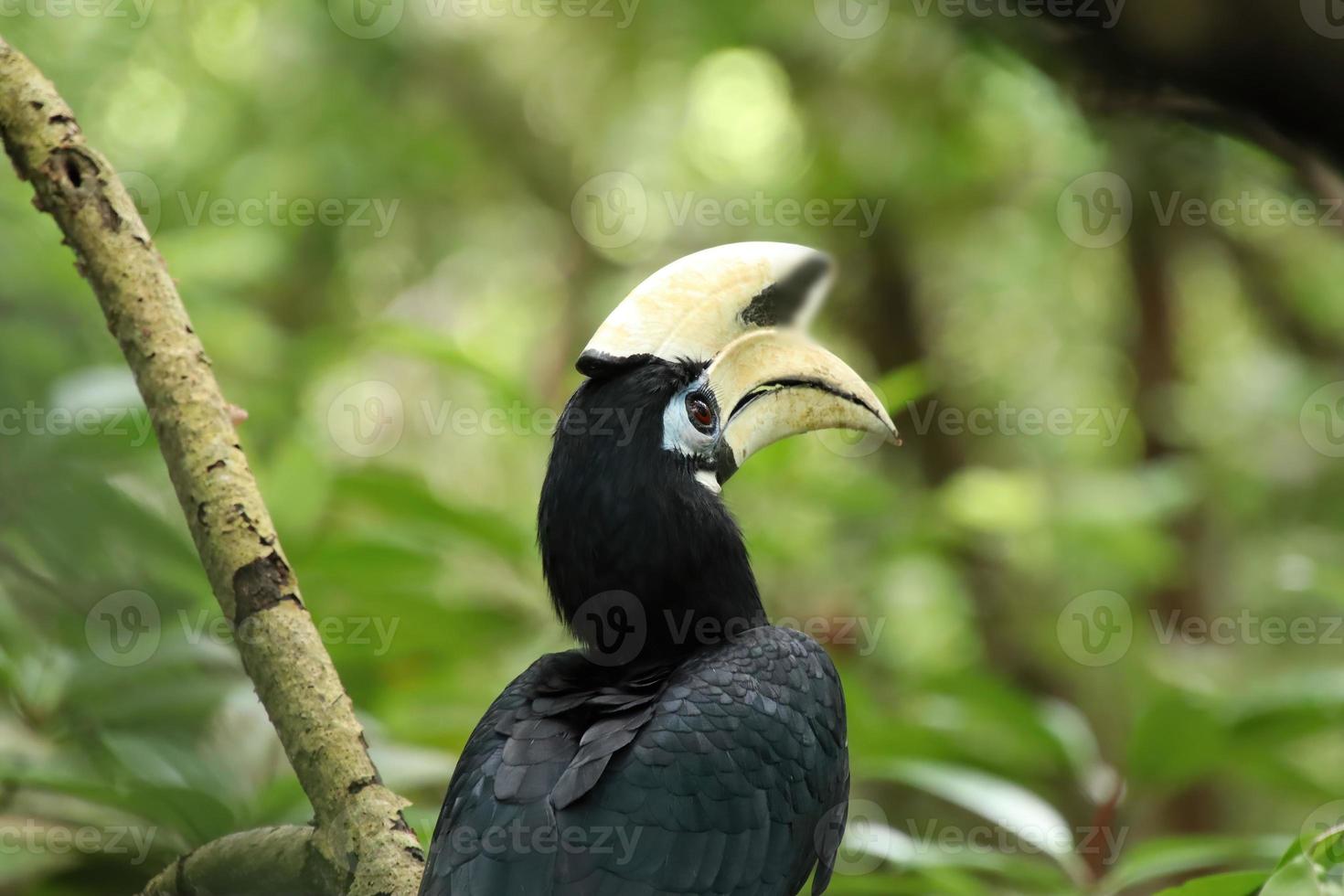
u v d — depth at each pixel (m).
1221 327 19.69
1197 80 4.49
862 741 8.84
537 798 5.52
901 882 7.73
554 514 6.48
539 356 18.78
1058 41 4.79
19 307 10.12
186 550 8.21
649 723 5.77
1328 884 5.09
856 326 18.72
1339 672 8.45
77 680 7.00
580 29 18.11
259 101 17.16
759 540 11.70
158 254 5.99
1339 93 4.29
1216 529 16.98
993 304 19.20
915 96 16.55
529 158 18.69
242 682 7.30
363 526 10.86
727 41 17.14
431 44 18.20
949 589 16.86
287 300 17.64
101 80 14.96
